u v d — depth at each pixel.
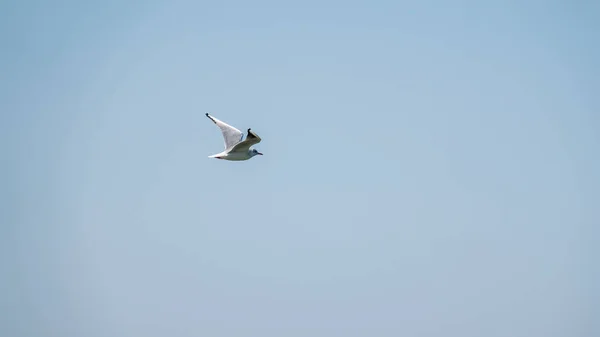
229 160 46.31
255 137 44.06
